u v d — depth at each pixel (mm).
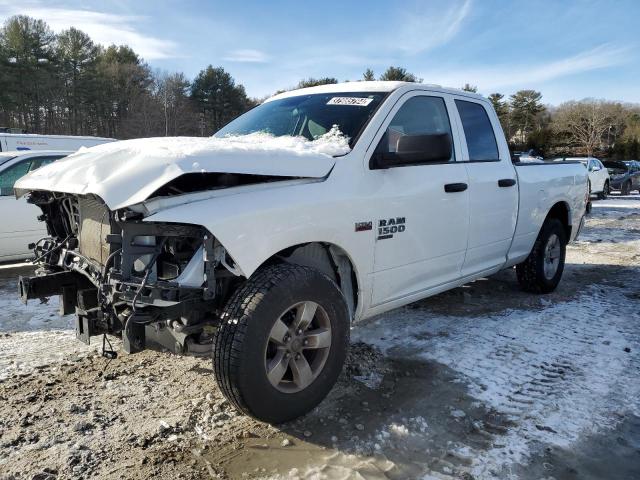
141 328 2721
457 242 4297
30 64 48875
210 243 2672
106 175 2781
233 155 2811
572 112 72312
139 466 2648
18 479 2543
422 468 2648
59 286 3527
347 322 3201
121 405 3289
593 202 20891
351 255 3352
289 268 2955
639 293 6031
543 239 5711
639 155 65875
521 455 2770
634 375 3746
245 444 2852
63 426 3037
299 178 3115
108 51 61281
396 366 3873
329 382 3141
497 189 4719
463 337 4480
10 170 6781
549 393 3457
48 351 4184
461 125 4504
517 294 5887
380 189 3541
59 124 52562
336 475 2574
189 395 3418
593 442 2904
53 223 3844
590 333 4605
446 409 3238
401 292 3877
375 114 3717
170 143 3041
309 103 4164
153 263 2707
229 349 2705
